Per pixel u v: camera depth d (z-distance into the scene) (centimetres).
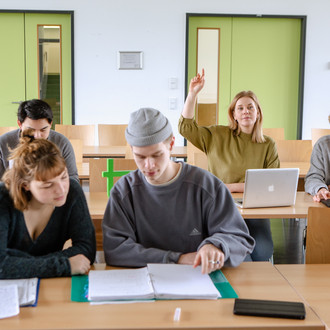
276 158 306
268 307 135
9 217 162
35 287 149
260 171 257
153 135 155
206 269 152
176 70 674
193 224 174
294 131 703
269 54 686
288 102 696
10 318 130
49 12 649
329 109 694
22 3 646
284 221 477
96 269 168
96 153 460
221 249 160
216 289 146
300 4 671
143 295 142
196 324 127
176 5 661
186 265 163
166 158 161
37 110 257
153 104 680
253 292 149
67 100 679
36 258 161
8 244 168
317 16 675
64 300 141
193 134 303
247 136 306
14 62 666
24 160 153
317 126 697
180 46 670
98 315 132
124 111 680
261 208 265
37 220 170
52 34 665
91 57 666
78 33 661
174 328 125
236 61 685
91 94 674
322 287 157
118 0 657
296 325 127
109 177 260
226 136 308
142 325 126
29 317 130
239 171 302
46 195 154
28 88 672
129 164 310
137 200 173
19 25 659
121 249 169
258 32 680
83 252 170
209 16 666
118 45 666
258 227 282
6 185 159
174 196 171
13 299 138
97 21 659
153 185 170
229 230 169
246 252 169
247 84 689
